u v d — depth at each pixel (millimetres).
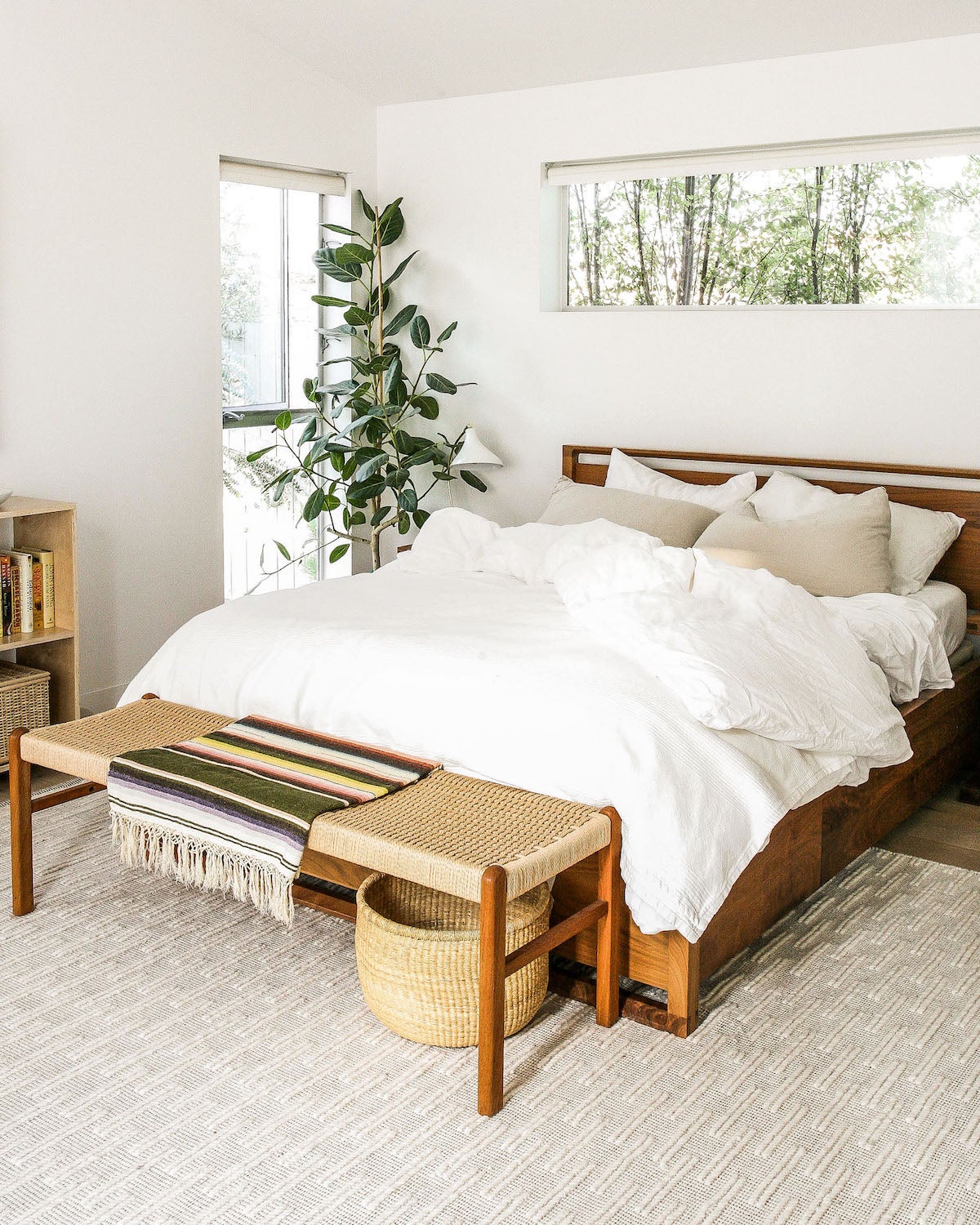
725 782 2416
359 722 2770
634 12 3900
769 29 3879
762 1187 1898
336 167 4945
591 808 2348
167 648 3197
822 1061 2254
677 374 4477
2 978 2492
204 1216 1815
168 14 4164
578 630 2951
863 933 2777
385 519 5371
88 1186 1879
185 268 4367
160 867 2672
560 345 4754
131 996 2436
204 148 4371
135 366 4238
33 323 3889
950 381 3914
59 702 3777
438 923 2518
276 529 5195
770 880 2627
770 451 4316
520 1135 2018
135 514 4312
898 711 2932
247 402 5066
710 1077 2193
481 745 2568
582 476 4715
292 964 2584
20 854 2760
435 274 5066
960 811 3584
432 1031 2240
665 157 4441
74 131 3926
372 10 4195
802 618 2928
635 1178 1913
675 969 2324
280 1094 2121
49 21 3801
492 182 4824
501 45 4320
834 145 4078
